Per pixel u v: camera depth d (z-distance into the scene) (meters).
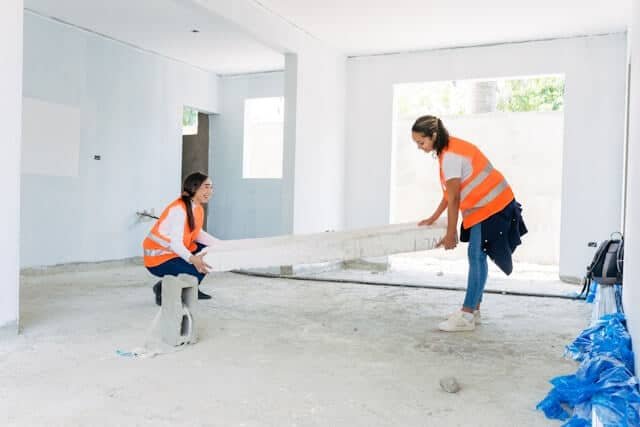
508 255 3.70
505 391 2.49
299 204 6.70
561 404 2.21
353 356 3.03
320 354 3.05
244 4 5.52
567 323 3.98
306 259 3.24
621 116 6.29
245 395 2.38
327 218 7.36
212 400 2.32
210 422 2.09
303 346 3.22
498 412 2.24
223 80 9.01
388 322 3.93
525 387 2.55
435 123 3.62
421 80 7.34
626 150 5.86
